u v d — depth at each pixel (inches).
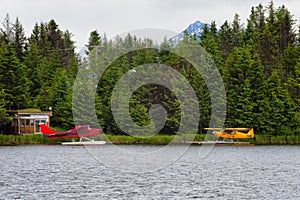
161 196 1101.1
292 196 1102.4
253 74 2910.9
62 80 3021.7
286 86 3115.2
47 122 2851.9
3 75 2915.8
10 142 2593.5
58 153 2138.3
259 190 1176.2
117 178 1376.7
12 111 2792.8
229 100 2883.9
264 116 2849.4
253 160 1918.1
